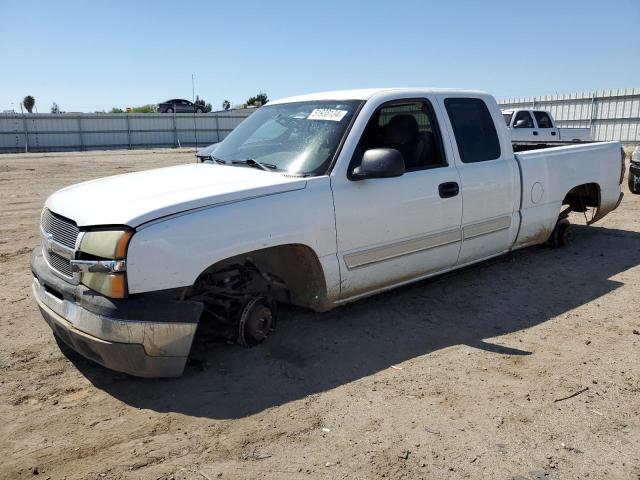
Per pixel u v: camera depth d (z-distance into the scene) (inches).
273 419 128.5
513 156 220.8
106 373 151.3
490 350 163.5
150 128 1857.8
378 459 113.7
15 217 396.5
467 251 204.5
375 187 171.3
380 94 181.8
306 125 180.2
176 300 134.4
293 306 196.2
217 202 142.2
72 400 137.9
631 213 373.4
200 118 1932.8
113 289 129.3
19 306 203.0
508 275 231.8
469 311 193.3
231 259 156.3
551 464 111.6
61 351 165.0
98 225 133.0
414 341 169.8
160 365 136.6
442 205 190.1
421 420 127.6
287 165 169.0
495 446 117.6
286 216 152.3
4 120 1646.2
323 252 161.3
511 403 134.3
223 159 187.2
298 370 151.6
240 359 157.4
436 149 195.2
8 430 125.1
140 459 114.3
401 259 181.9
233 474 109.4
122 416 130.6
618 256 260.1
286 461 113.4
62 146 1737.2
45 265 153.9
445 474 108.9
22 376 149.9
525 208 226.2
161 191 146.9
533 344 167.3
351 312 191.5
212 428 125.2
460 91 208.1
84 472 110.5
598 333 175.0
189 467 111.7
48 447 118.8
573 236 300.8
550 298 205.8
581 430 123.2
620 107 1115.9
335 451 116.5
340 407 133.4
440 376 148.0
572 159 249.6
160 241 131.7
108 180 169.5
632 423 125.8
